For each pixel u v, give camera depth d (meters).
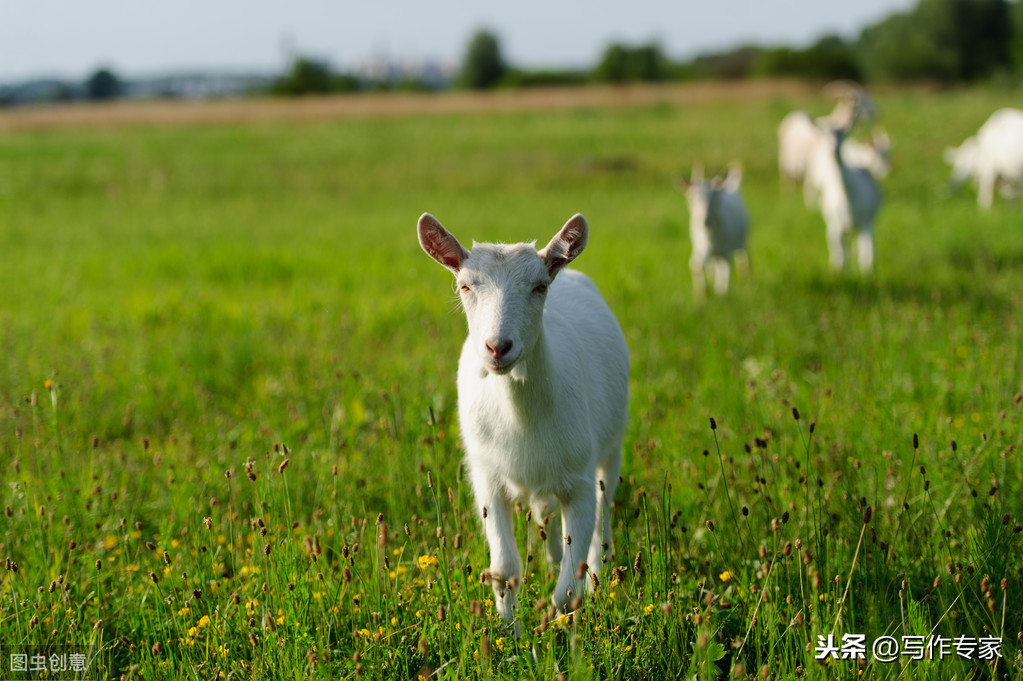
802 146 18.19
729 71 75.50
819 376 6.18
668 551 3.85
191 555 4.16
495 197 19.34
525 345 3.44
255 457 5.16
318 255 12.44
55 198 20.47
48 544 4.26
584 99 46.47
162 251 13.02
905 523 4.05
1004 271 9.63
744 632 3.66
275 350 7.60
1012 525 3.80
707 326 8.06
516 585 3.61
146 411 6.41
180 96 89.88
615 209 16.84
